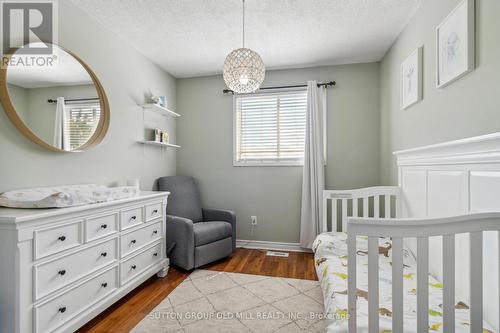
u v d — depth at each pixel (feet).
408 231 2.87
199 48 8.85
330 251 6.29
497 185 3.59
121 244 6.17
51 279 4.49
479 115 4.24
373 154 9.97
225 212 10.08
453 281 2.84
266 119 10.94
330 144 10.32
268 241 10.85
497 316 3.50
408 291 4.30
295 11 6.75
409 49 7.15
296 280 7.62
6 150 5.07
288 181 10.64
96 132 7.06
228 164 11.22
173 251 8.55
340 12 6.81
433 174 5.41
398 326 2.90
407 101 7.07
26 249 4.08
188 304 6.27
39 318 4.26
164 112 10.11
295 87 10.52
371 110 10.00
